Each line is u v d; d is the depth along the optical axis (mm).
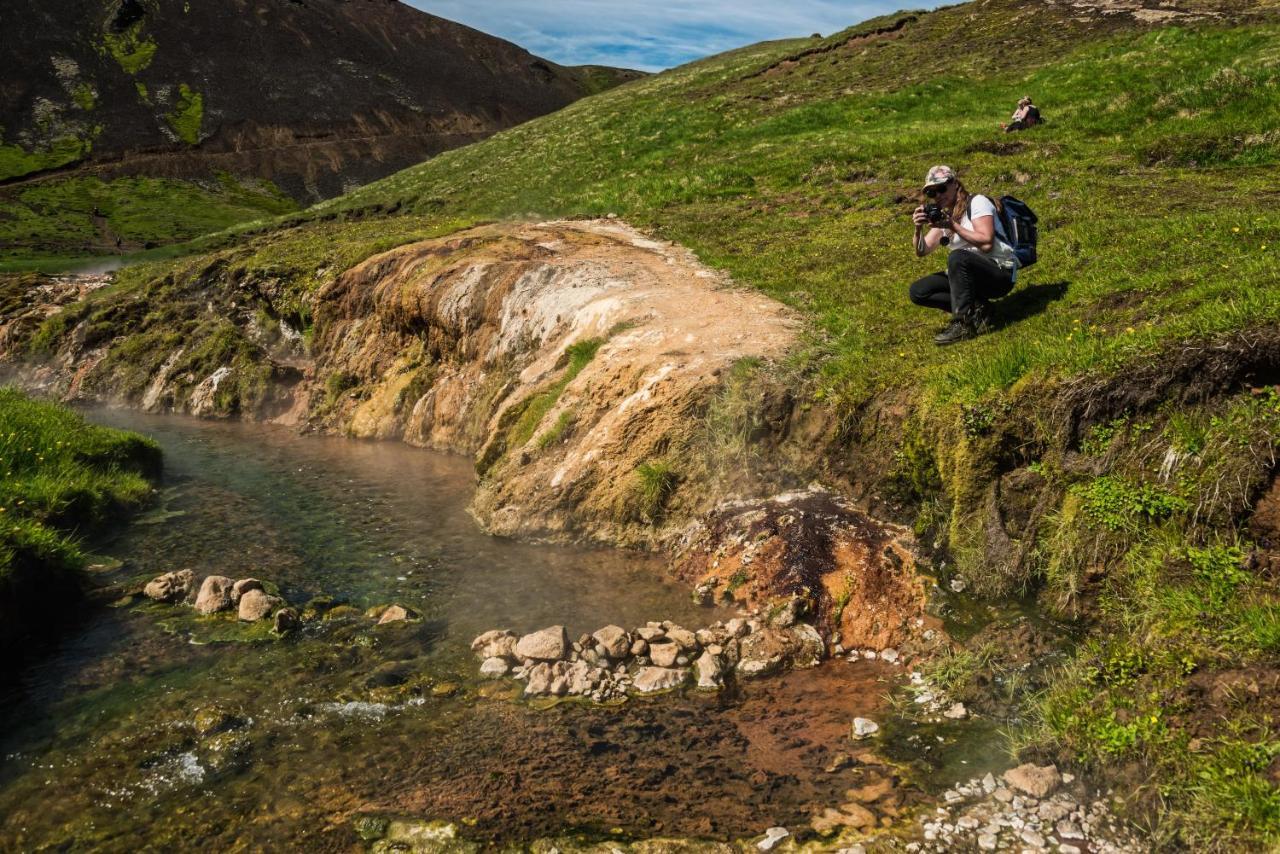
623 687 7090
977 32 44219
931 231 10953
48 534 9562
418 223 29281
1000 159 21953
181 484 13938
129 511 12258
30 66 118938
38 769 6211
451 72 160875
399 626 8406
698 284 15914
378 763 6125
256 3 150000
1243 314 7121
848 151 26828
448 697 7020
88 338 23781
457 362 17672
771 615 7934
